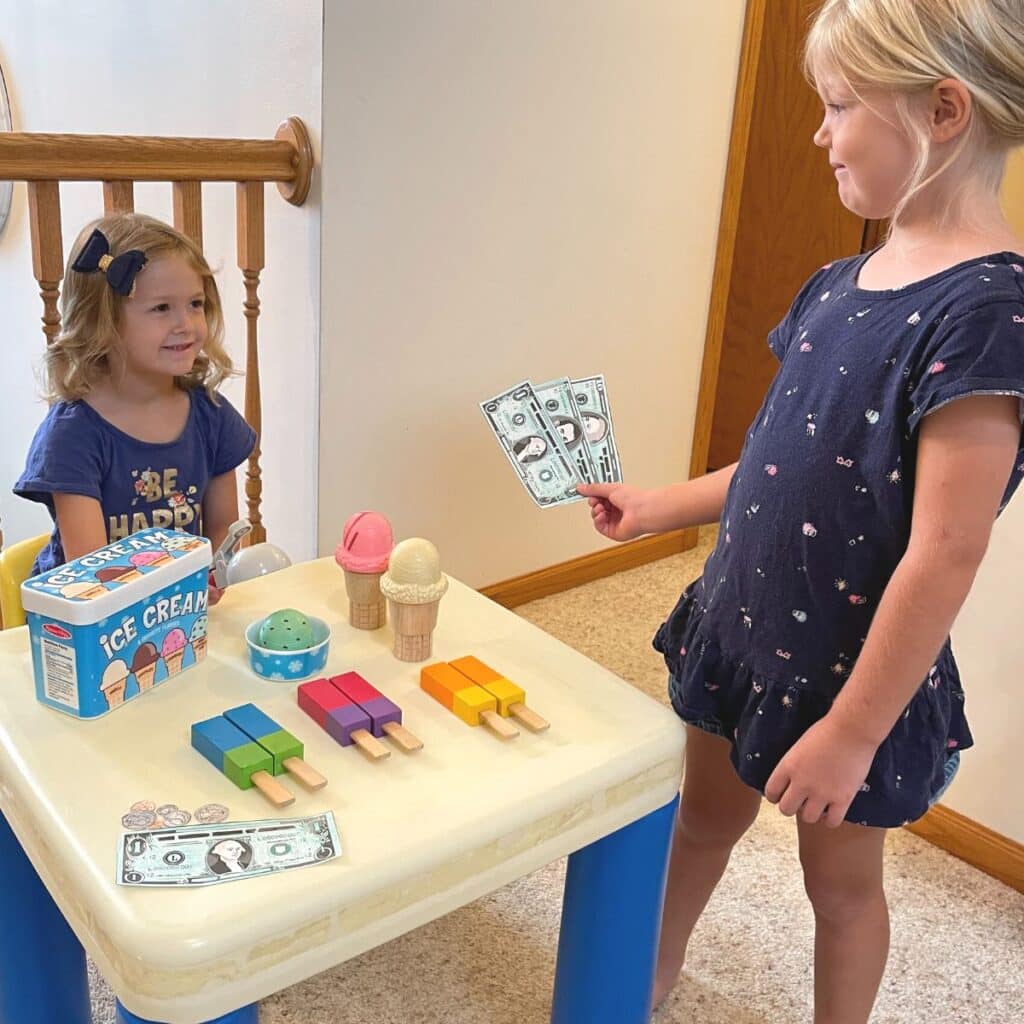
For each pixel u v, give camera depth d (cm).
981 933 148
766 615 101
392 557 106
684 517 117
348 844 82
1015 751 154
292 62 173
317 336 183
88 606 90
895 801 100
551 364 220
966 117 85
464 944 141
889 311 93
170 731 94
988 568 151
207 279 139
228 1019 77
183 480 141
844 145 91
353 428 194
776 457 100
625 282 226
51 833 82
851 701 91
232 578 121
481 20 184
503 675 105
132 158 155
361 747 92
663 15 210
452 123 186
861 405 93
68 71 235
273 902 76
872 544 95
